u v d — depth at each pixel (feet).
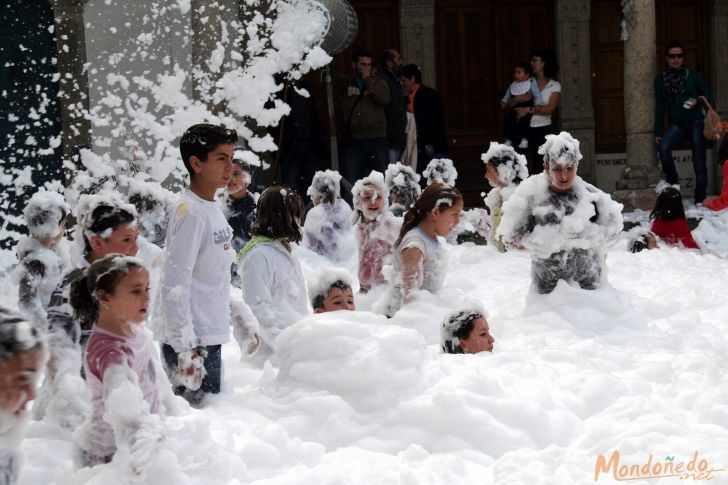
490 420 17.46
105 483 14.33
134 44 50.67
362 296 32.09
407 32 68.95
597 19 71.92
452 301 26.03
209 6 45.19
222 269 21.04
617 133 72.43
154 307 21.84
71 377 17.89
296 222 24.27
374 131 56.80
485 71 71.10
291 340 19.65
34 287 22.06
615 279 37.76
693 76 63.21
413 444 16.62
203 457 15.25
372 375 18.42
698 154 63.77
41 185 52.65
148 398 16.06
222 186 21.02
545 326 27.20
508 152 42.47
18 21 52.44
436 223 26.27
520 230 28.09
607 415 18.06
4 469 12.25
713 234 54.80
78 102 51.96
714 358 21.17
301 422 18.04
